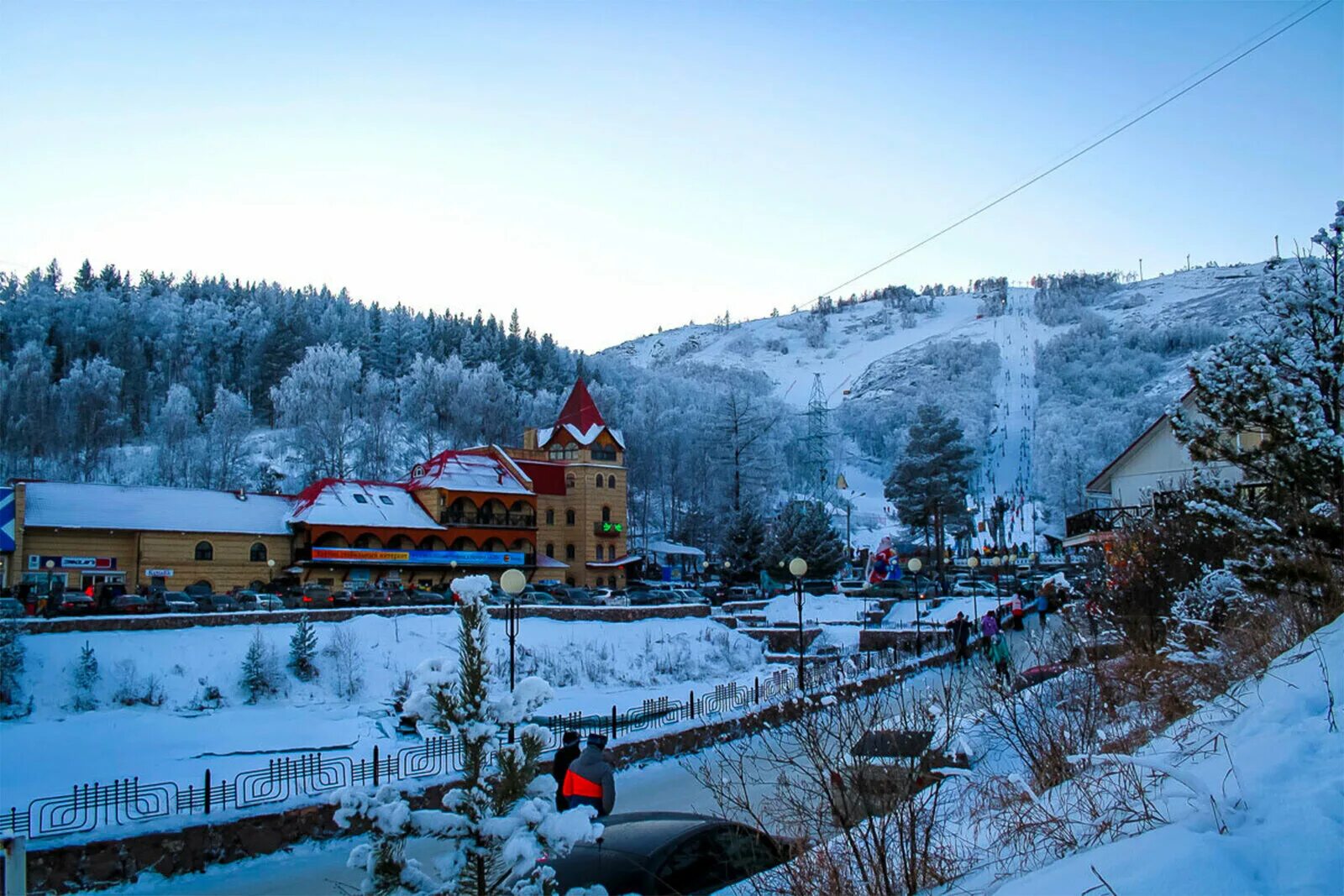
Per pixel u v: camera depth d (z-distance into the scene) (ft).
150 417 420.36
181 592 145.48
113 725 87.40
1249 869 16.80
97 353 454.40
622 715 98.94
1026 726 38.19
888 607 187.62
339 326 556.51
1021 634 107.24
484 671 18.72
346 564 197.77
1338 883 15.89
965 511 297.12
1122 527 81.92
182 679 100.73
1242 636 43.09
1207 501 42.57
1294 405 39.70
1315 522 38.83
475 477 230.89
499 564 221.66
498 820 16.97
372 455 340.18
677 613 159.12
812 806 34.04
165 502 186.09
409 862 17.44
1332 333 40.01
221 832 50.39
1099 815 24.02
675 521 351.46
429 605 152.87
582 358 602.03
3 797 65.21
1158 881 16.49
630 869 25.88
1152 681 42.37
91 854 46.34
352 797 16.88
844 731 30.86
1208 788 21.40
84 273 554.46
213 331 508.53
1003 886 19.71
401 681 112.57
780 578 231.91
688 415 447.83
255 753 79.71
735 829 29.17
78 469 325.01
